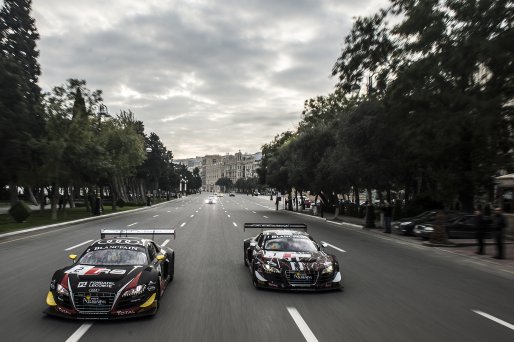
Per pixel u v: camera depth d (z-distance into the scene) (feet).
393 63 69.67
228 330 21.86
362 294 30.73
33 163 111.14
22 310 25.26
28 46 141.08
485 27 53.52
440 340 20.80
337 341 20.42
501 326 23.36
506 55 50.55
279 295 29.73
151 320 23.41
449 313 25.94
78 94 113.19
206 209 179.63
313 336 21.08
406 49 65.46
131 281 23.84
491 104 55.67
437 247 62.08
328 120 150.82
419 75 61.87
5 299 28.07
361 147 90.07
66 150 109.29
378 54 70.90
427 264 46.37
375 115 85.61
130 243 28.84
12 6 139.44
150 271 25.39
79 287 23.02
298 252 33.40
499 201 89.61
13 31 140.15
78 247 55.98
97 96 117.39
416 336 21.34
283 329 22.15
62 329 21.66
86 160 111.65
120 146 160.56
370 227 92.12
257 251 34.17
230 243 60.39
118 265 26.13
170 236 70.13
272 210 185.06
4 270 39.11
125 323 22.81
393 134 81.46
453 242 68.18
